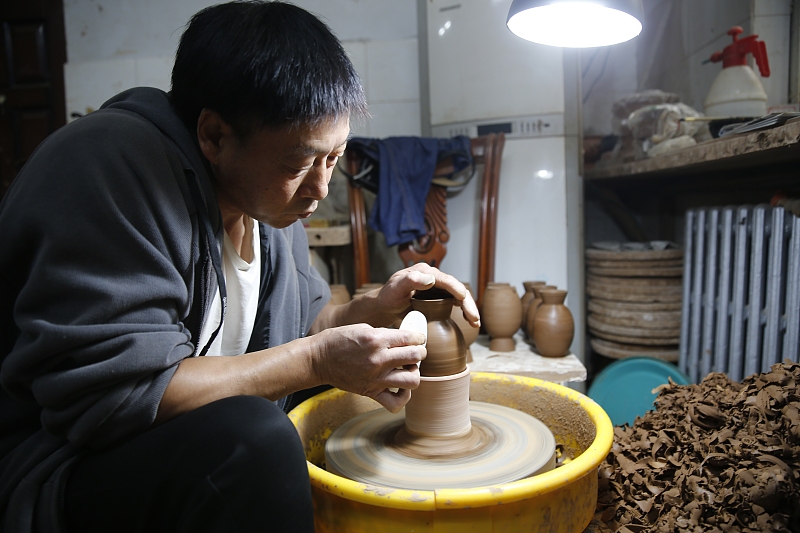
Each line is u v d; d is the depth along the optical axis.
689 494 1.01
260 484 0.76
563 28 1.41
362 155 2.50
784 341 1.73
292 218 1.01
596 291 2.65
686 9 2.84
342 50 0.91
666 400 1.30
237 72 0.82
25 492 0.79
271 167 0.89
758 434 1.04
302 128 0.85
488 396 1.42
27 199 0.81
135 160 0.86
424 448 1.10
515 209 2.68
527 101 2.65
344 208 3.10
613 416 2.01
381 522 0.88
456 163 2.53
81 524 0.80
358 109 0.94
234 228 1.14
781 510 0.93
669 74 3.07
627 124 2.57
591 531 1.03
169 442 0.79
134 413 0.80
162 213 0.88
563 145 2.64
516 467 1.02
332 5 3.19
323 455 1.30
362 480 1.01
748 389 1.18
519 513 0.86
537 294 2.30
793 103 2.12
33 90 3.31
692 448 1.11
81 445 0.80
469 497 0.83
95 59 3.28
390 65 3.17
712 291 2.13
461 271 2.72
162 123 0.94
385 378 0.92
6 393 0.91
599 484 1.13
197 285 0.99
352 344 0.90
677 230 3.07
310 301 1.44
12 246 0.81
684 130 2.21
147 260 0.84
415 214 2.37
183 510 0.79
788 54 2.15
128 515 0.80
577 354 2.74
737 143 1.56
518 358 2.15
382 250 3.08
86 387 0.77
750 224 1.94
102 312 0.78
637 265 2.49
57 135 0.89
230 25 0.86
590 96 3.44
